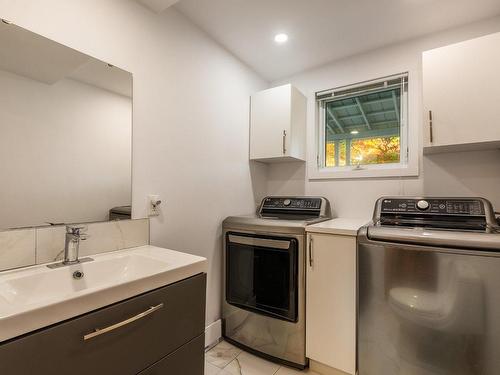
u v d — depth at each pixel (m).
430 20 1.81
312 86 2.52
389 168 2.14
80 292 0.82
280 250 1.80
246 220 1.97
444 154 1.92
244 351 1.96
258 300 1.91
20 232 1.09
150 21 1.60
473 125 1.54
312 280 1.72
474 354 1.18
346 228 1.63
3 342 0.66
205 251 1.99
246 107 2.45
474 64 1.55
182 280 1.16
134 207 1.50
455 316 1.22
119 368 0.91
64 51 1.23
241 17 1.82
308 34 2.00
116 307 0.89
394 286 1.35
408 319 1.32
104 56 1.37
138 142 1.52
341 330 1.61
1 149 1.06
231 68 2.26
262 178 2.67
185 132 1.82
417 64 2.03
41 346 0.72
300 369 1.75
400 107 2.18
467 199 1.64
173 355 1.10
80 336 0.80
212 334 2.02
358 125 2.39
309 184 2.51
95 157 1.34
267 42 2.11
